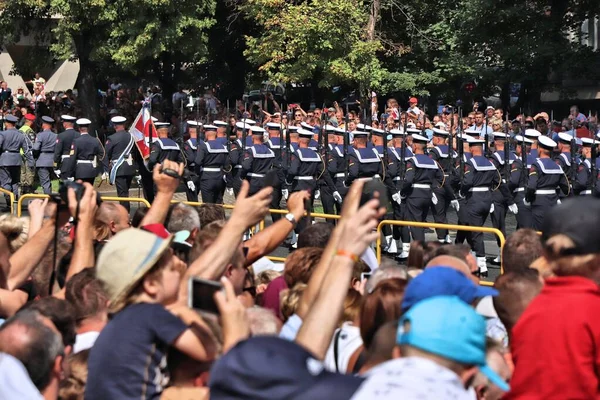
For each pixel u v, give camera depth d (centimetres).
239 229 809
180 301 794
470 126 3944
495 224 2877
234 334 641
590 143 2916
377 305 764
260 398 484
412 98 4838
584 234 736
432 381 491
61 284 1091
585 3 5278
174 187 1058
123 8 4691
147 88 6222
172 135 4241
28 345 706
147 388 704
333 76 4647
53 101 5406
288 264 1020
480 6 5162
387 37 5541
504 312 873
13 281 955
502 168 2867
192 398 698
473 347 520
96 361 715
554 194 2772
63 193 935
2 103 5591
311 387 483
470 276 993
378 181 634
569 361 709
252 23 5806
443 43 5562
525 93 5497
